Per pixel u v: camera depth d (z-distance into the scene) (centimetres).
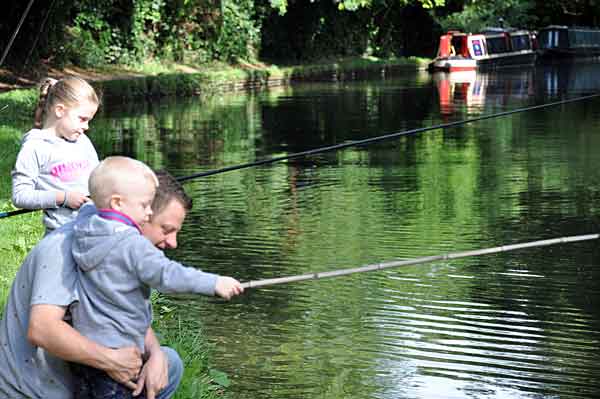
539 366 704
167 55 3759
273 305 836
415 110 2728
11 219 935
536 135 2089
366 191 1425
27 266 379
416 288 900
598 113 2561
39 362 378
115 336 371
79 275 372
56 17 3112
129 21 3512
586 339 760
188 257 1026
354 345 738
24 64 2980
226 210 1284
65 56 3192
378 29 5009
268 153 1859
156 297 765
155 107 2847
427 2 2902
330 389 650
